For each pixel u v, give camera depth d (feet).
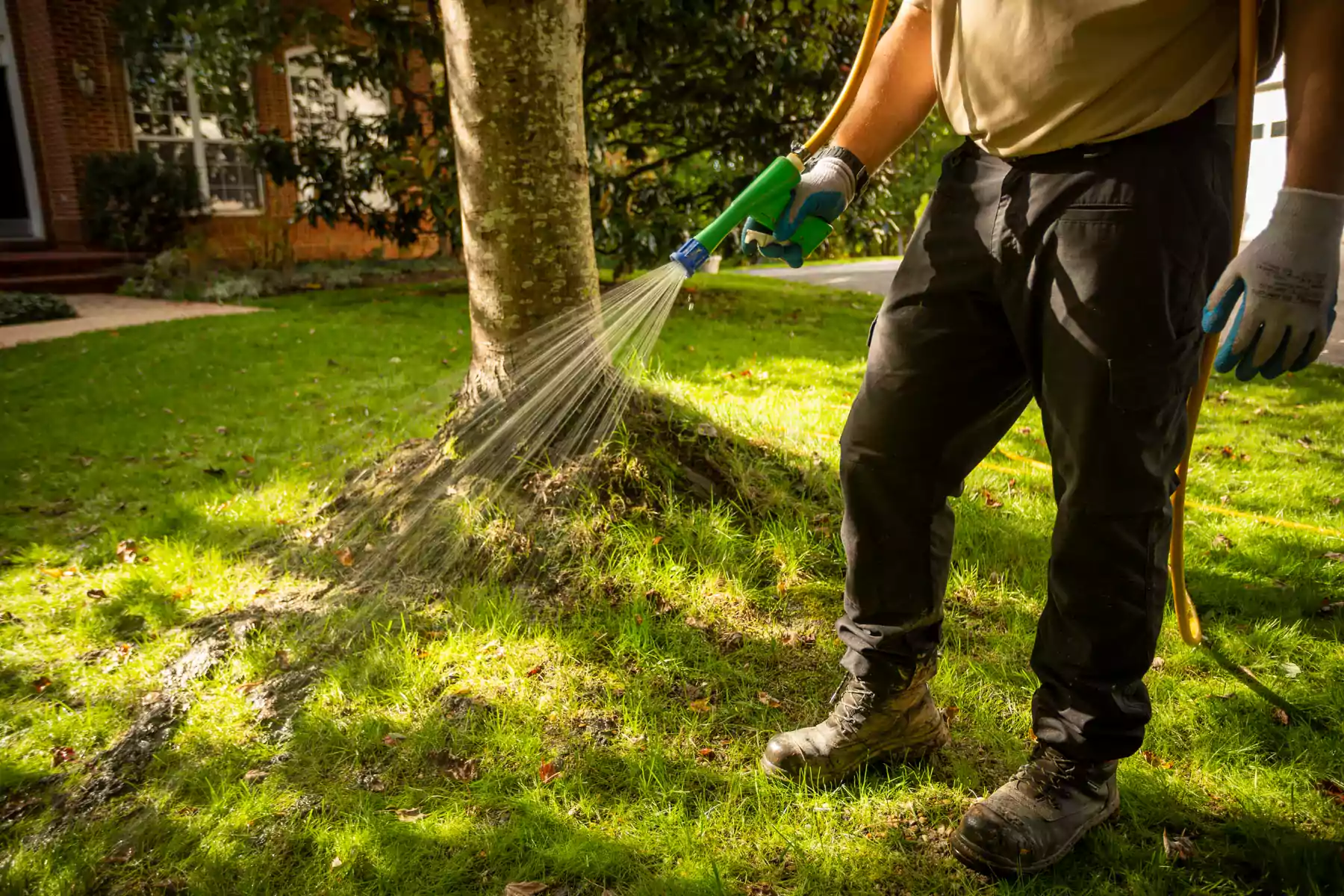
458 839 6.30
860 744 6.73
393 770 7.05
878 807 6.56
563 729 7.47
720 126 32.65
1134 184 4.82
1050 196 5.06
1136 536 5.29
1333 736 7.29
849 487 6.17
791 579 9.53
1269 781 6.77
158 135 44.88
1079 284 4.98
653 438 10.68
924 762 6.95
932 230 5.70
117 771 7.20
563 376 10.61
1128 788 6.67
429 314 30.55
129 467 14.80
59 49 41.14
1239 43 4.68
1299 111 4.49
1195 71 4.76
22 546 11.78
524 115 10.03
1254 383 20.53
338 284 40.52
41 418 17.80
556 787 6.81
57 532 12.23
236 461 14.76
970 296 5.56
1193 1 4.64
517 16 9.80
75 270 40.78
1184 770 6.94
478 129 10.12
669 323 28.45
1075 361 5.08
